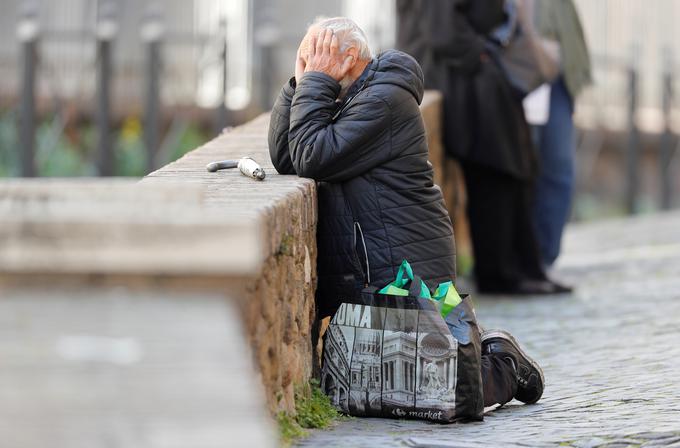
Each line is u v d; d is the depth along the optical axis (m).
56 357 6.48
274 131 13.75
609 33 49.16
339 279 13.44
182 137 40.44
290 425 11.16
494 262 24.73
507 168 23.95
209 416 6.20
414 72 13.52
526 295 24.55
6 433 6.11
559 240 26.11
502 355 13.62
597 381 15.17
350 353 12.80
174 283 7.03
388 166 13.33
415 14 24.20
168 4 41.50
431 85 24.19
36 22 38.75
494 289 24.89
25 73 38.34
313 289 13.20
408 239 13.29
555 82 25.72
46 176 39.50
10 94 40.78
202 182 12.86
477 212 24.73
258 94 40.88
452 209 26.36
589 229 41.78
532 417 13.01
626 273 28.20
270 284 10.52
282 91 13.82
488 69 23.75
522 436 11.76
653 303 22.58
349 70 13.45
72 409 6.22
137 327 6.71
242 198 11.11
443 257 13.47
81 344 6.57
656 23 51.91
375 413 12.74
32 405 6.22
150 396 6.27
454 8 23.52
